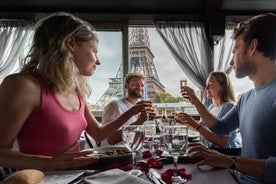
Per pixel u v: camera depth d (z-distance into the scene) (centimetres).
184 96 161
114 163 91
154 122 167
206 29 402
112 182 69
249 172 84
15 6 368
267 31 99
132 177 71
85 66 104
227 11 387
